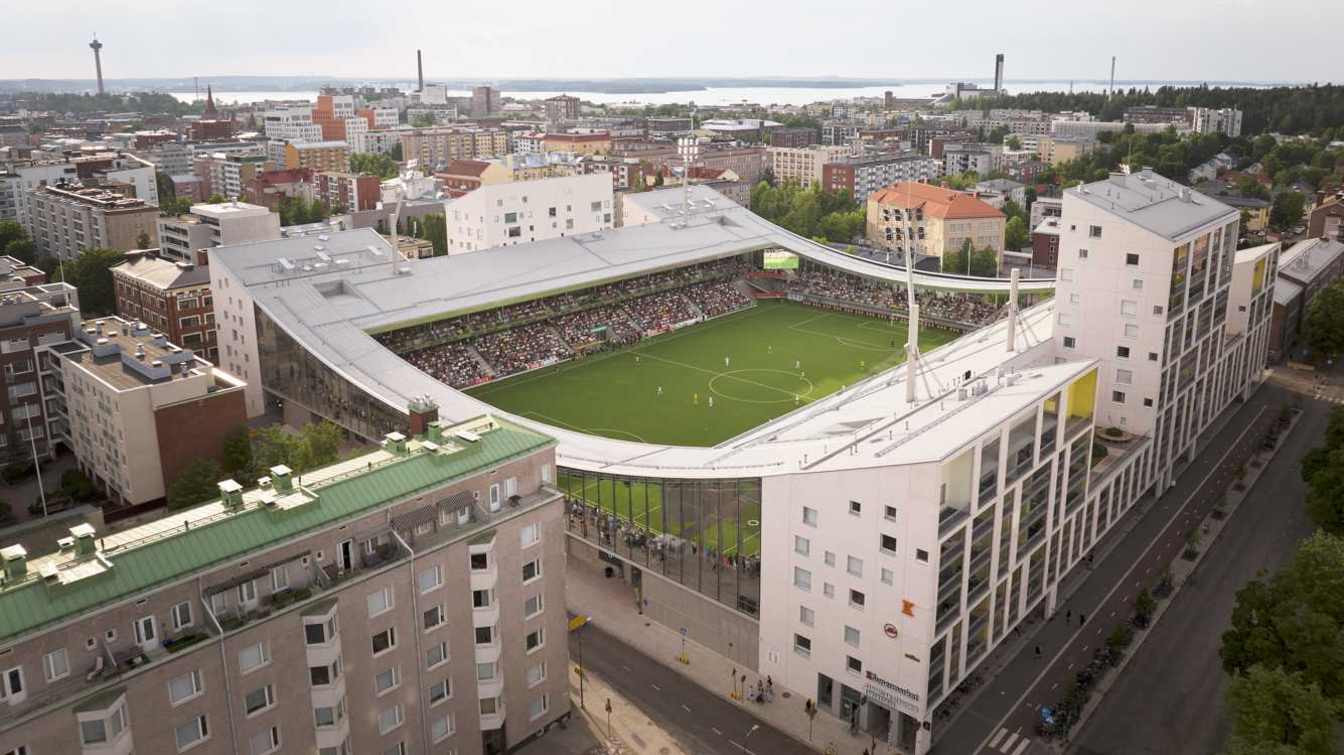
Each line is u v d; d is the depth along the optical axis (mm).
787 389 192250
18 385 151875
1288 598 90438
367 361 164500
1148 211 133500
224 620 67000
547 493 86562
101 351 146000
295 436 134750
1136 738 90312
